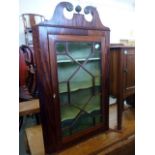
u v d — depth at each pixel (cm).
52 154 123
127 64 153
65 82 122
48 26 106
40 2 170
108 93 149
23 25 154
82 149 131
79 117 136
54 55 111
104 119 151
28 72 131
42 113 116
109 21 215
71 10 116
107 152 127
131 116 188
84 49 129
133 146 138
